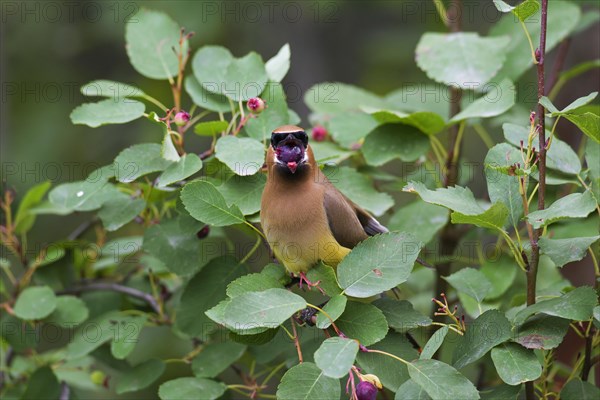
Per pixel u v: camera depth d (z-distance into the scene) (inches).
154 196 375.2
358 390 281.9
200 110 656.4
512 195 315.0
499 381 415.8
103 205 374.3
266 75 366.6
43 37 711.1
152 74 388.8
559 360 538.9
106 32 694.5
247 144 334.6
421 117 387.2
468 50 423.8
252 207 342.0
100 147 690.2
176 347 574.2
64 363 444.8
